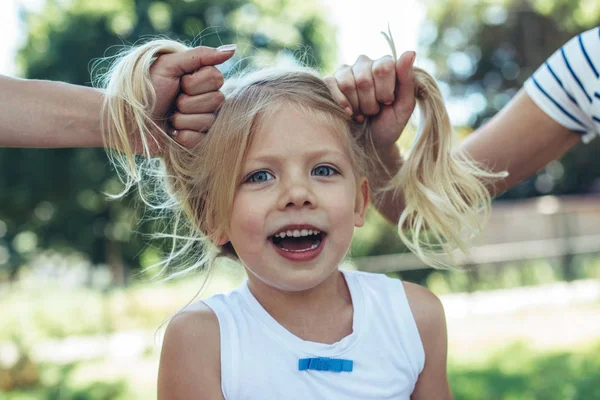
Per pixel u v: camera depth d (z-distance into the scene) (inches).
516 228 487.2
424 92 61.4
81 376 277.4
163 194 64.8
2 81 52.7
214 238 58.5
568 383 199.2
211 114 56.9
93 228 555.8
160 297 421.1
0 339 298.7
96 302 409.4
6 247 619.8
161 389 57.2
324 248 54.9
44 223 561.6
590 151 657.6
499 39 674.2
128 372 277.6
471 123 692.1
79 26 507.5
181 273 63.3
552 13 569.0
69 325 387.9
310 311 57.9
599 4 543.5
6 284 552.1
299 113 56.2
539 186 691.4
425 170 62.1
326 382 54.9
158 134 56.3
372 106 59.1
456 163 62.6
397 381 57.4
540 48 661.9
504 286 437.7
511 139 69.4
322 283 58.2
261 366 54.7
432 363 60.8
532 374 213.5
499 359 241.9
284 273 53.9
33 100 52.6
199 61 54.2
